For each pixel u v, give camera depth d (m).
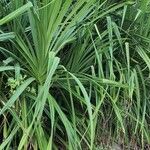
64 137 2.41
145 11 2.64
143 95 2.68
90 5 2.26
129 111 2.56
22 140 2.00
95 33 2.58
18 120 2.08
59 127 2.35
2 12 2.31
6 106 1.97
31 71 2.25
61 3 2.05
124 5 2.55
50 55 2.07
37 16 2.05
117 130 2.51
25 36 2.20
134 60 2.69
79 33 2.40
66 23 2.30
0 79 2.31
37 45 2.15
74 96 2.43
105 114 2.54
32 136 2.11
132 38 2.67
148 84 2.74
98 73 2.42
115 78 2.56
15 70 2.15
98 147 2.46
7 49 2.36
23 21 2.33
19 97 2.22
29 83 2.15
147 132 2.63
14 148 2.20
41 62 2.18
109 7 2.52
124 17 2.56
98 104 2.29
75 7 2.14
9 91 2.24
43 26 2.08
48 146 2.03
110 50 2.42
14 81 2.12
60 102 2.46
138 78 2.71
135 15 2.66
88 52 2.48
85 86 2.49
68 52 2.48
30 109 2.10
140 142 2.68
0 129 2.25
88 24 2.37
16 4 2.17
